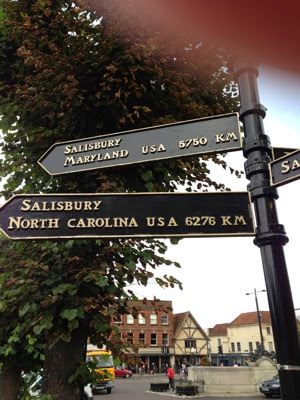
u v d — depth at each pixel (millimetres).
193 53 4145
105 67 4047
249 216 2299
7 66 4961
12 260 3949
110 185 3654
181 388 23250
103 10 4258
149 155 2652
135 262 3994
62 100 4172
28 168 4625
